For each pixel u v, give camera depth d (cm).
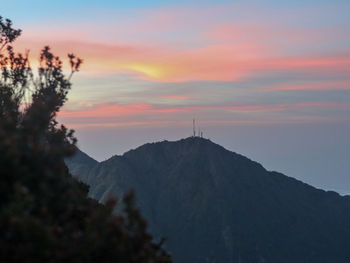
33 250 689
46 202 818
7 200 773
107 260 759
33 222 702
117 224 772
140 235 799
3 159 777
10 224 689
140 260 785
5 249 675
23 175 795
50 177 844
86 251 743
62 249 725
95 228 775
